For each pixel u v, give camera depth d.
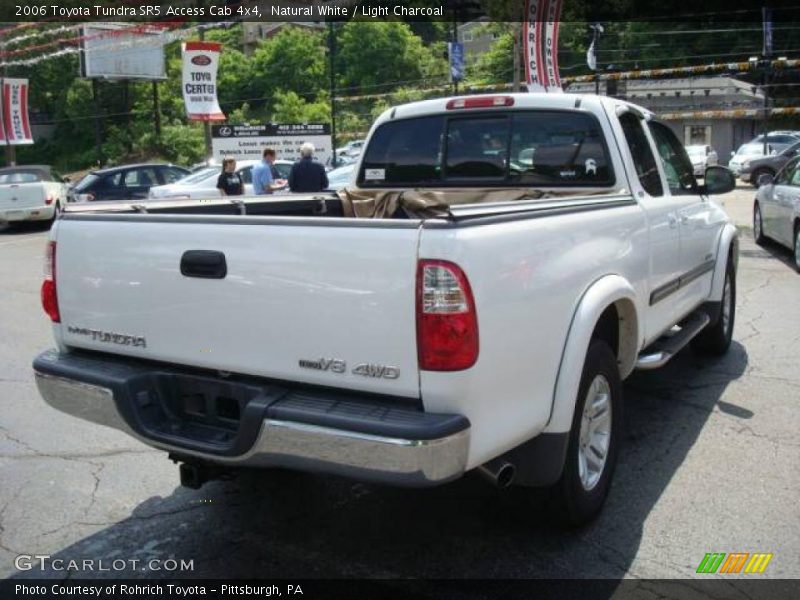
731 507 3.84
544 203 3.35
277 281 2.91
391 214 5.05
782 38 49.31
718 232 6.01
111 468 4.55
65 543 3.69
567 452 3.37
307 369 2.90
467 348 2.64
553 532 3.63
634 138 4.75
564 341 3.25
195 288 3.11
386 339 2.72
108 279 3.38
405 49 74.19
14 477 4.43
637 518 3.75
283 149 24.72
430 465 2.60
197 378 3.21
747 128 43.84
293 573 3.38
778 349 6.65
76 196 17.50
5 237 17.58
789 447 4.56
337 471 2.74
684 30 51.09
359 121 57.62
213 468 3.43
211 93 27.83
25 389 6.11
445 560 3.44
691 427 4.91
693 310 5.65
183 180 16.59
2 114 34.28
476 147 4.93
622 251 3.89
